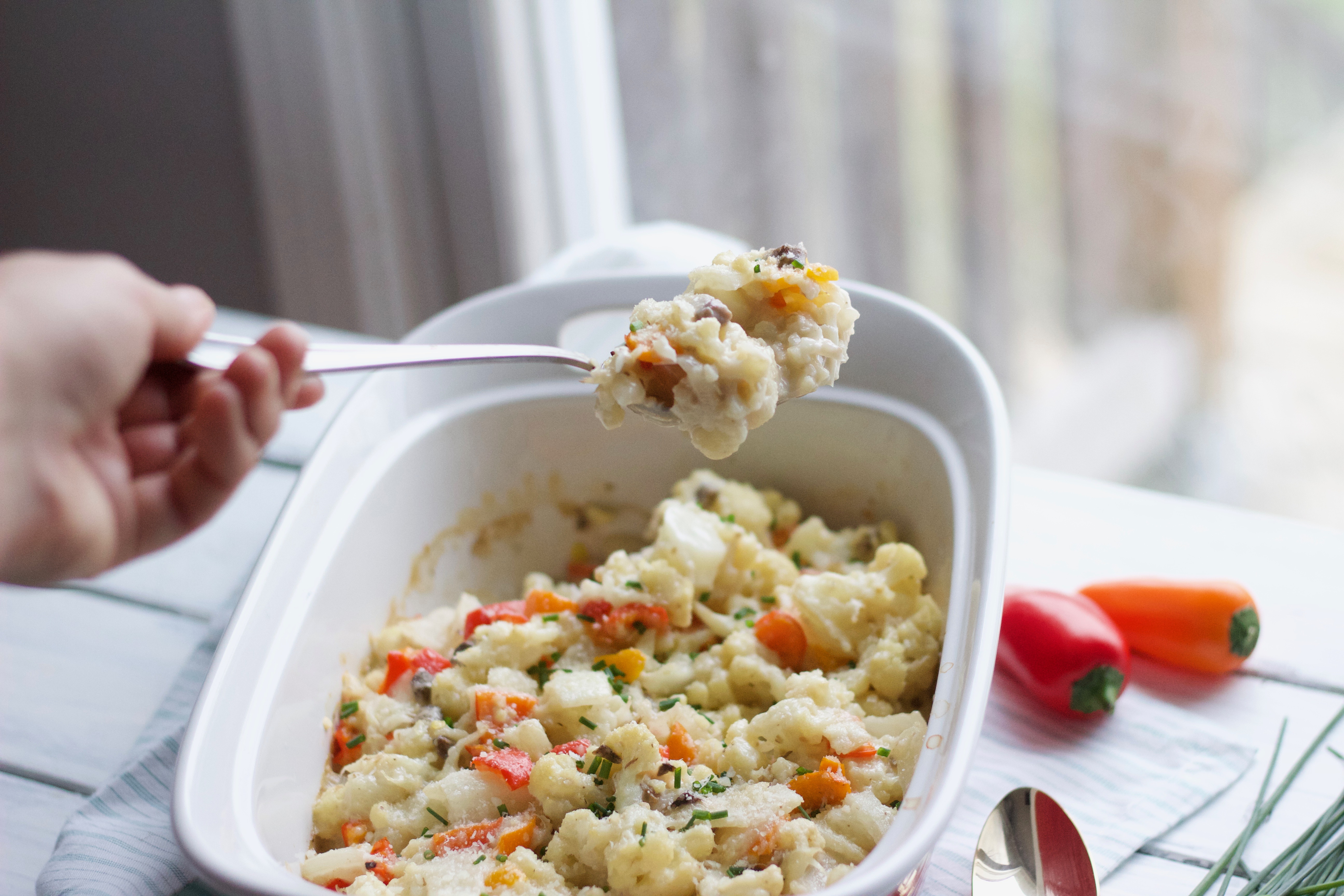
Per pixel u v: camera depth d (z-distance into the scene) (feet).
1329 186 4.10
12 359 2.22
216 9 4.24
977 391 2.68
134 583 3.07
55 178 4.90
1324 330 4.23
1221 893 2.43
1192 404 4.40
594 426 2.97
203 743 2.35
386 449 2.81
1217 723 2.72
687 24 4.17
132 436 2.45
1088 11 3.94
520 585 3.04
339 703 2.69
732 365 2.43
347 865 2.48
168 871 2.51
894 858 2.13
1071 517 3.11
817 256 4.36
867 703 2.66
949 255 4.30
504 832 2.50
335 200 4.35
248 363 2.35
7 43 4.62
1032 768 2.65
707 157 4.36
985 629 2.36
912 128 4.14
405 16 4.13
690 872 2.39
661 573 2.80
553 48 4.25
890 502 2.90
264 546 2.60
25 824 2.66
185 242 4.87
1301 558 2.99
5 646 2.95
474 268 4.55
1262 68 3.98
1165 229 4.17
